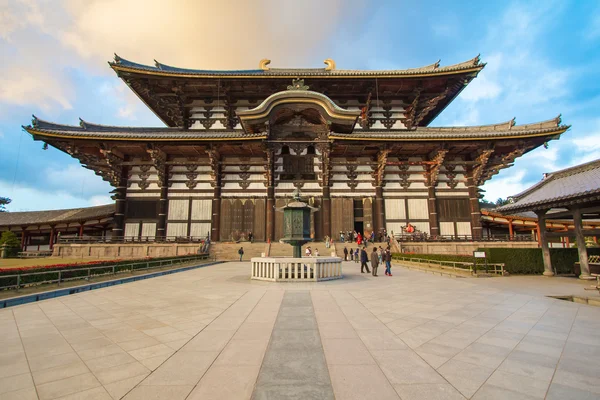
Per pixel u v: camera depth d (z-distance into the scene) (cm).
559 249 1945
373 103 4347
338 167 4012
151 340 637
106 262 1731
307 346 596
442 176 3981
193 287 1341
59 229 4528
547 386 436
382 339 638
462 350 578
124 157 3938
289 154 3991
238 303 992
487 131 3697
